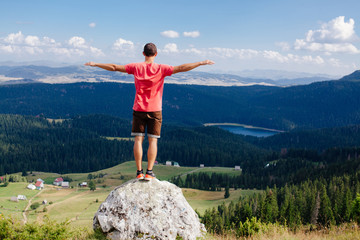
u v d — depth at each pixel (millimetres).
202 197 150125
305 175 166375
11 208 133875
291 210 66125
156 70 6355
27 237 7141
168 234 7109
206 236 8000
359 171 129250
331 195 89375
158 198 7488
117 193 7527
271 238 9703
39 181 192875
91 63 6082
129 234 7059
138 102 6598
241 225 10852
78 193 174000
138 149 7070
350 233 10172
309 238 9891
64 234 7461
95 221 7602
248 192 154250
